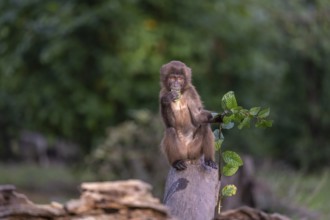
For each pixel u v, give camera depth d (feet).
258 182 46.11
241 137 65.00
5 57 63.26
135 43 60.23
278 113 77.41
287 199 45.14
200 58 62.80
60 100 61.72
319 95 79.05
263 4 71.10
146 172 54.19
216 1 64.95
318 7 75.20
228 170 25.29
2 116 86.69
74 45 60.44
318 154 78.69
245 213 24.13
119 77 60.44
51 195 63.72
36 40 61.72
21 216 20.42
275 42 73.20
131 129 55.77
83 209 20.47
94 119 60.85
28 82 62.59
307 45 74.69
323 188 49.85
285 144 79.15
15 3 63.52
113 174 55.88
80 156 69.97
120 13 60.34
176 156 26.58
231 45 65.21
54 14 62.08
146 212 20.51
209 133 26.66
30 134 92.17
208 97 62.90
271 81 68.44
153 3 62.13
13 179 73.87
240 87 65.72
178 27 62.23
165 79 28.19
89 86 61.72
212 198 25.61
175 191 25.66
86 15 59.31
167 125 27.12
